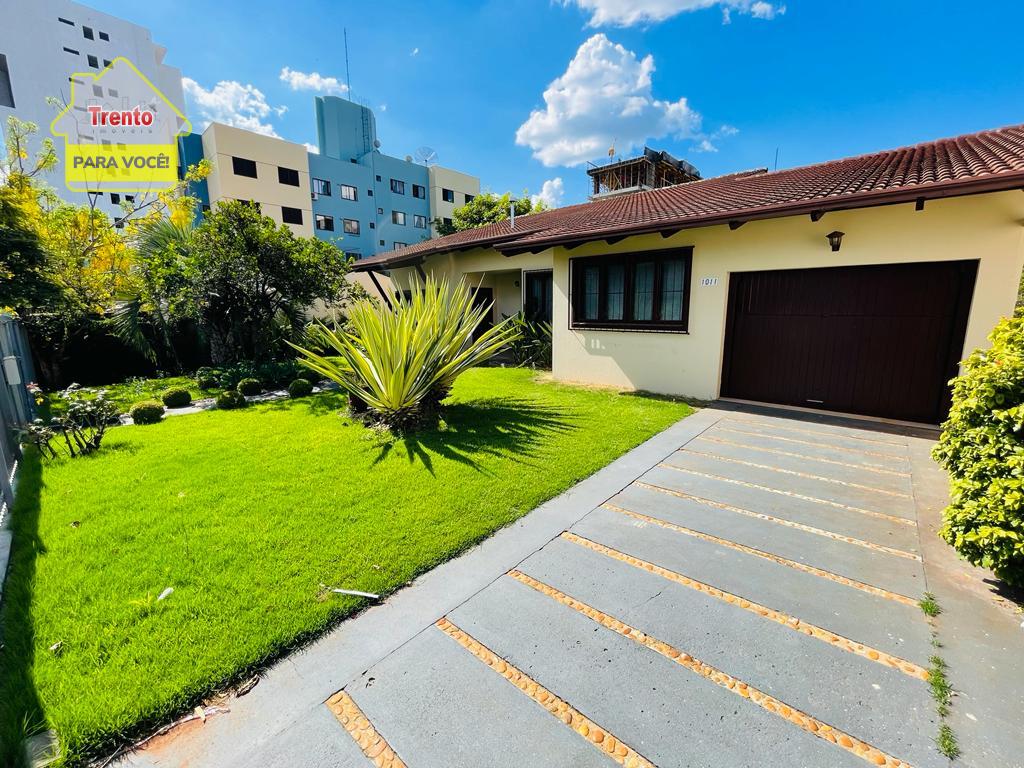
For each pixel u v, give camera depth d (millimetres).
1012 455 2508
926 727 1842
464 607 2623
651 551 3168
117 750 1806
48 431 5281
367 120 37875
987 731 1812
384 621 2514
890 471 4457
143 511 3801
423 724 1901
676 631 2410
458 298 7387
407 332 5691
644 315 8211
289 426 6516
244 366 10297
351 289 11672
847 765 1700
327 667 2205
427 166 40906
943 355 5766
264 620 2465
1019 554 2346
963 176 4777
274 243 10297
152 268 10047
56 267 9398
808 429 5852
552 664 2207
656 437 5621
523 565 3023
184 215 12469
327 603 2609
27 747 1773
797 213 5648
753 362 7297
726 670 2152
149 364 11625
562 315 9422
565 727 1880
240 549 3188
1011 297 5164
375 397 6176
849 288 6316
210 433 6184
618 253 8273
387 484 4262
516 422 6254
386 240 37844
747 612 2549
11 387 5176
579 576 2898
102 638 2338
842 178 6844
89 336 10758
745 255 6906
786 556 3078
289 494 4094
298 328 11680
